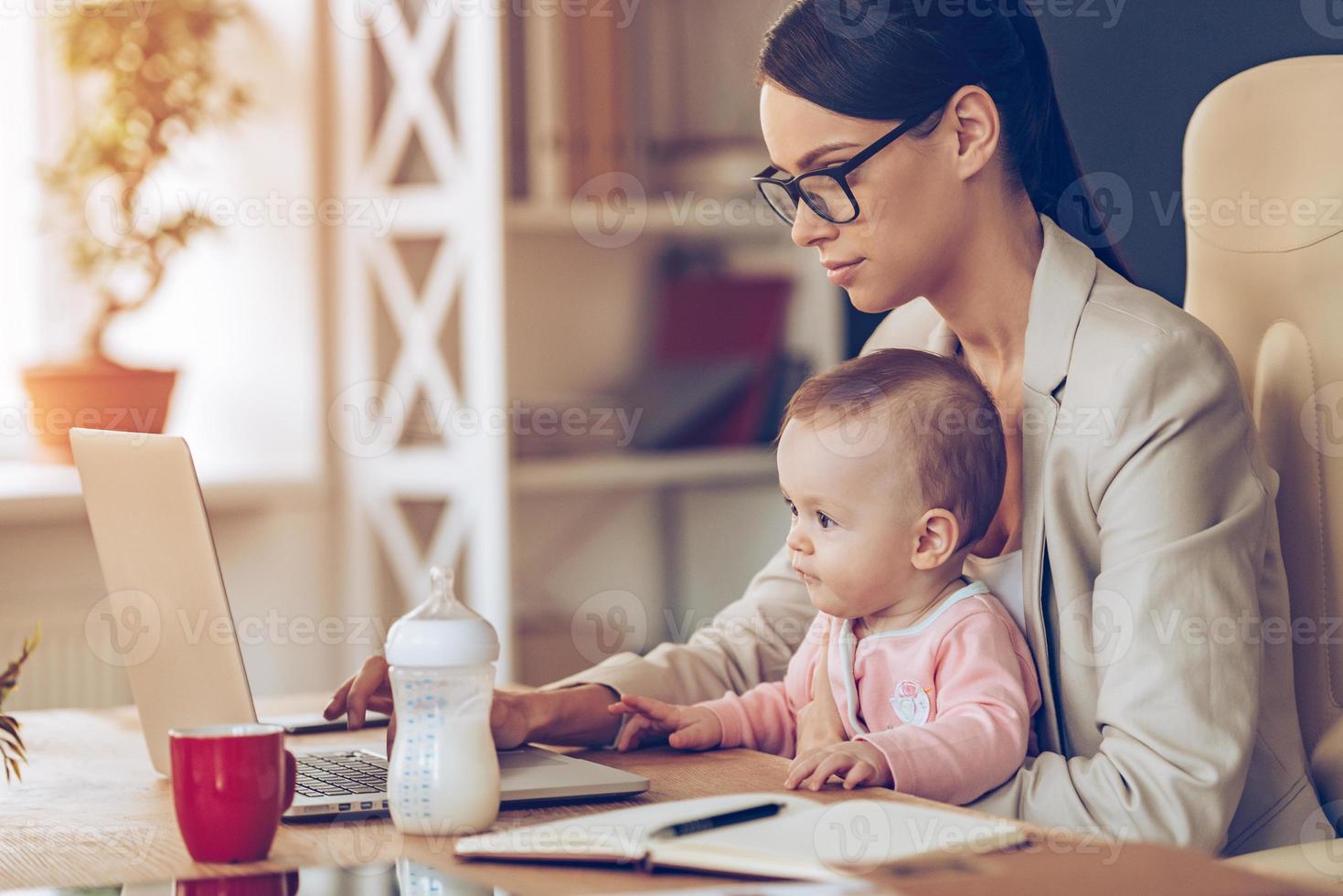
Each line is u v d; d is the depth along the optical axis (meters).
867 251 1.69
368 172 3.83
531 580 4.11
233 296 3.98
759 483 4.16
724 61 4.03
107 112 3.60
